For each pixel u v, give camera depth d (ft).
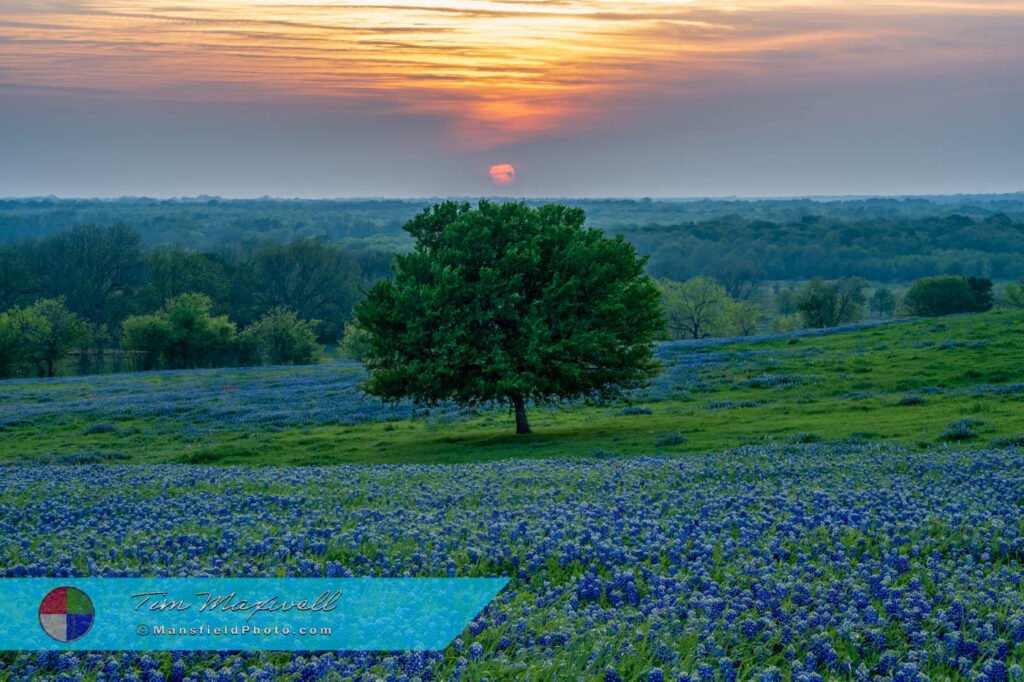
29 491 68.44
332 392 208.23
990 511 47.78
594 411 160.86
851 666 27.84
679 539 42.32
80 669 26.58
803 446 98.32
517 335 126.00
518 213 131.03
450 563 38.63
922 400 138.62
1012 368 165.27
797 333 250.78
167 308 371.76
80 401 209.36
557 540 42.14
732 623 30.71
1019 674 26.27
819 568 37.24
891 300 535.19
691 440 116.16
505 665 27.35
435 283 125.49
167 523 50.14
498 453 117.08
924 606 32.14
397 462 115.34
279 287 463.42
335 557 40.06
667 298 403.75
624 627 30.58
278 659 27.89
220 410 184.75
